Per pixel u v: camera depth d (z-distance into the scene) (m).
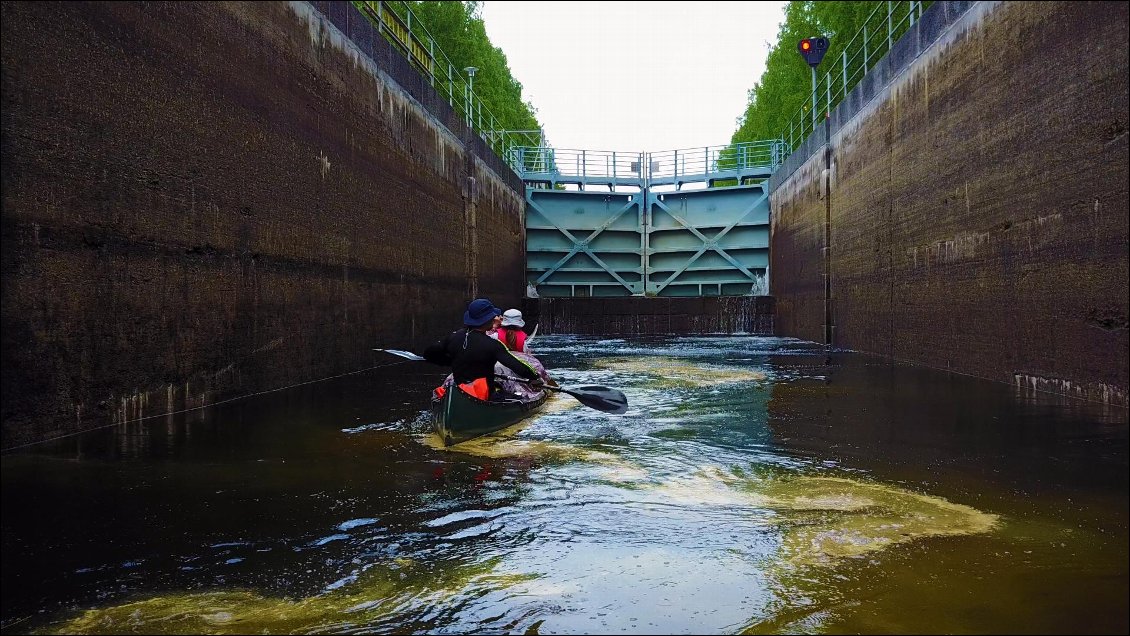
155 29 6.99
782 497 4.64
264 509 4.41
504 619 2.96
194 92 7.60
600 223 27.80
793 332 21.97
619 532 4.00
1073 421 6.66
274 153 9.20
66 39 5.92
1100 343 7.07
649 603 3.10
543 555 3.67
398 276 13.66
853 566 3.48
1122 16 6.59
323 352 10.66
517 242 25.98
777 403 8.41
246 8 8.56
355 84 11.71
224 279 8.19
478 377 6.85
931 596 3.13
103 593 3.23
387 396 9.04
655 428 6.98
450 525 4.13
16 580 3.38
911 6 12.27
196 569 3.50
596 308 25.50
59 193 5.88
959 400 8.05
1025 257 8.42
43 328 5.79
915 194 11.93
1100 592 3.15
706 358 14.74
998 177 9.04
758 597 3.15
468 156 18.91
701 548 3.75
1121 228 6.64
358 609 3.07
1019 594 3.14
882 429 6.73
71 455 5.62
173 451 5.87
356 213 11.75
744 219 26.55
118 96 6.51
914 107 11.88
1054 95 7.73
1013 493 4.64
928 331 11.48
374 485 4.94
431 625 2.91
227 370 8.34
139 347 6.89
